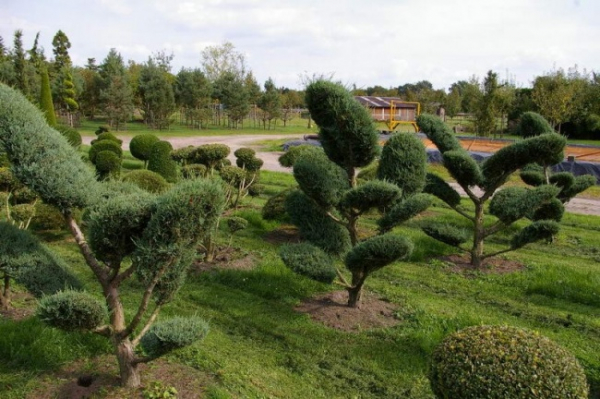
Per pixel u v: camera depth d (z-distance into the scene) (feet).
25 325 17.11
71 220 12.90
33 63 145.59
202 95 169.37
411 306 21.58
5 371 14.75
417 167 20.29
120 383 14.05
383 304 21.80
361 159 18.88
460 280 25.59
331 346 17.90
